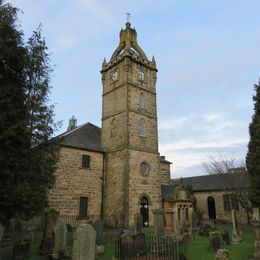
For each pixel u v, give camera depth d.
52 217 15.94
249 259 13.01
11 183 11.95
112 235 18.75
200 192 40.28
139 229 20.28
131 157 28.66
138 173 28.83
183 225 21.56
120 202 27.48
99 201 28.94
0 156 11.53
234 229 17.72
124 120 29.94
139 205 27.86
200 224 25.02
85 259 10.84
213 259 13.00
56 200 25.45
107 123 32.25
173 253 13.03
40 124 13.85
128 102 30.39
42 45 14.77
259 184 19.59
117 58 33.19
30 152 12.91
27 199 12.05
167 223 23.73
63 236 13.52
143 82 32.88
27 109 13.05
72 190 26.88
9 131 11.65
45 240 14.95
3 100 11.87
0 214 12.21
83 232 10.98
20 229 16.55
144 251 14.11
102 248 14.47
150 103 32.91
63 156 27.00
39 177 13.30
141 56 34.25
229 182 32.78
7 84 12.57
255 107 21.41
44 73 15.15
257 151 20.03
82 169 28.23
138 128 30.53
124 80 31.36
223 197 37.88
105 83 34.44
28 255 13.66
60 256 13.14
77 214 26.70
